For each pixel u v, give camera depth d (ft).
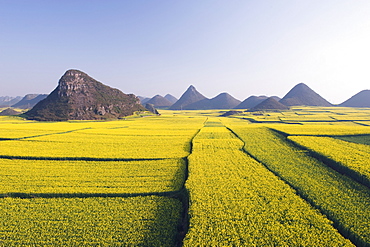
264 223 72.49
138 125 341.00
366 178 98.17
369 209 80.02
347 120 390.63
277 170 117.29
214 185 99.81
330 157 126.52
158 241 66.95
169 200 90.84
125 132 252.83
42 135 226.38
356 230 68.90
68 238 68.69
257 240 64.64
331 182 102.42
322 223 72.08
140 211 82.74
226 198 87.97
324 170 116.88
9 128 274.57
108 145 181.16
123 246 65.72
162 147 174.70
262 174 112.16
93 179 109.91
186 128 295.07
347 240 64.13
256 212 78.28
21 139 201.87
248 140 192.75
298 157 139.33
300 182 102.12
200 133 240.73
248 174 112.57
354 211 78.74
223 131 254.68
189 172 115.44
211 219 73.97
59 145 178.81
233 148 165.58
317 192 92.48
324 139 177.06
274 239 64.95
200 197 88.22
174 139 208.64
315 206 83.25
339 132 201.16
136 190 97.86
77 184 103.60
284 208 80.69
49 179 109.60
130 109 651.25
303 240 64.49
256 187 97.81
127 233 70.64
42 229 72.59
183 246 62.23
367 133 194.59
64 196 94.68
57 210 83.51
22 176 113.29
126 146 177.78
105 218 78.38
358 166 109.91
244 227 70.18
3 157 145.59
